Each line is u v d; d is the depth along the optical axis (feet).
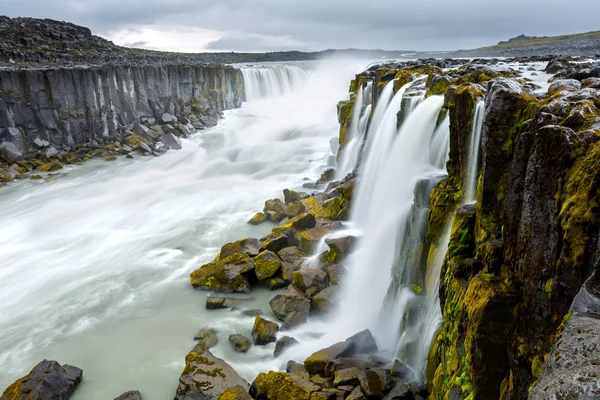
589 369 11.05
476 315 21.86
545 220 18.65
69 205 89.25
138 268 63.00
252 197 89.25
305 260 58.80
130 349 45.88
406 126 51.21
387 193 52.85
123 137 135.64
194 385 37.50
